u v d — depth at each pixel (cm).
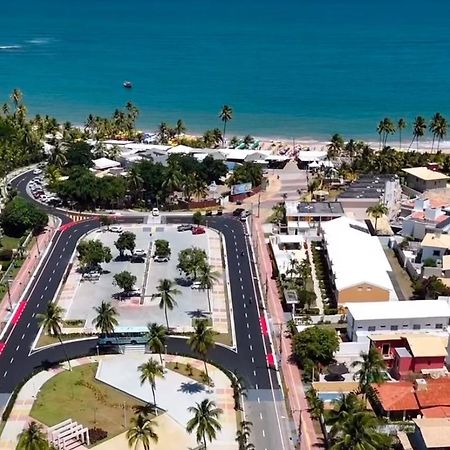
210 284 18912
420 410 13425
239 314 18088
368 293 17962
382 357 15062
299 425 13662
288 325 17150
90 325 17388
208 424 12081
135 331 16650
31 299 18838
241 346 16625
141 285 19425
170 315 17938
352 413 11588
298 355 15725
